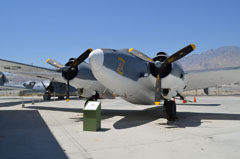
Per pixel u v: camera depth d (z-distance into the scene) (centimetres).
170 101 765
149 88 831
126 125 677
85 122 588
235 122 717
